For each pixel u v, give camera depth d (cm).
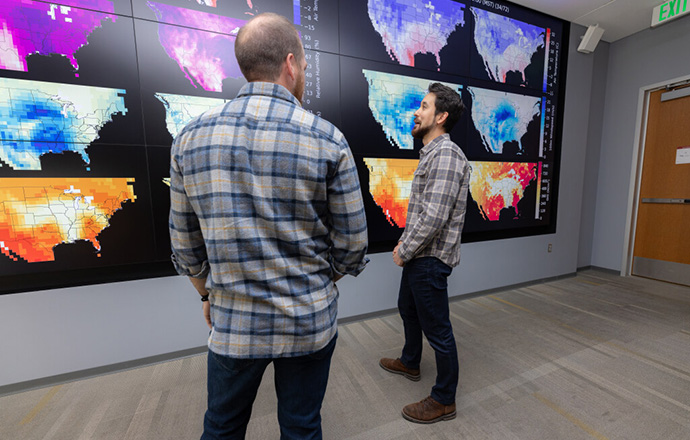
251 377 61
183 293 170
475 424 121
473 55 232
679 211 286
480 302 251
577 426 120
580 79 292
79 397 139
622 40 315
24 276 142
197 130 56
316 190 56
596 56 319
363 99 199
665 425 119
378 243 220
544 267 300
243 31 60
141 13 146
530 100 265
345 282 210
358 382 148
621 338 188
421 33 211
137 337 162
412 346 146
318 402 67
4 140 130
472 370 156
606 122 334
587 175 334
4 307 138
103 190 148
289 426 66
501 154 256
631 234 321
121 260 155
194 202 56
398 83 208
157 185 158
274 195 54
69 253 145
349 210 61
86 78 140
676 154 285
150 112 153
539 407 130
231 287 55
